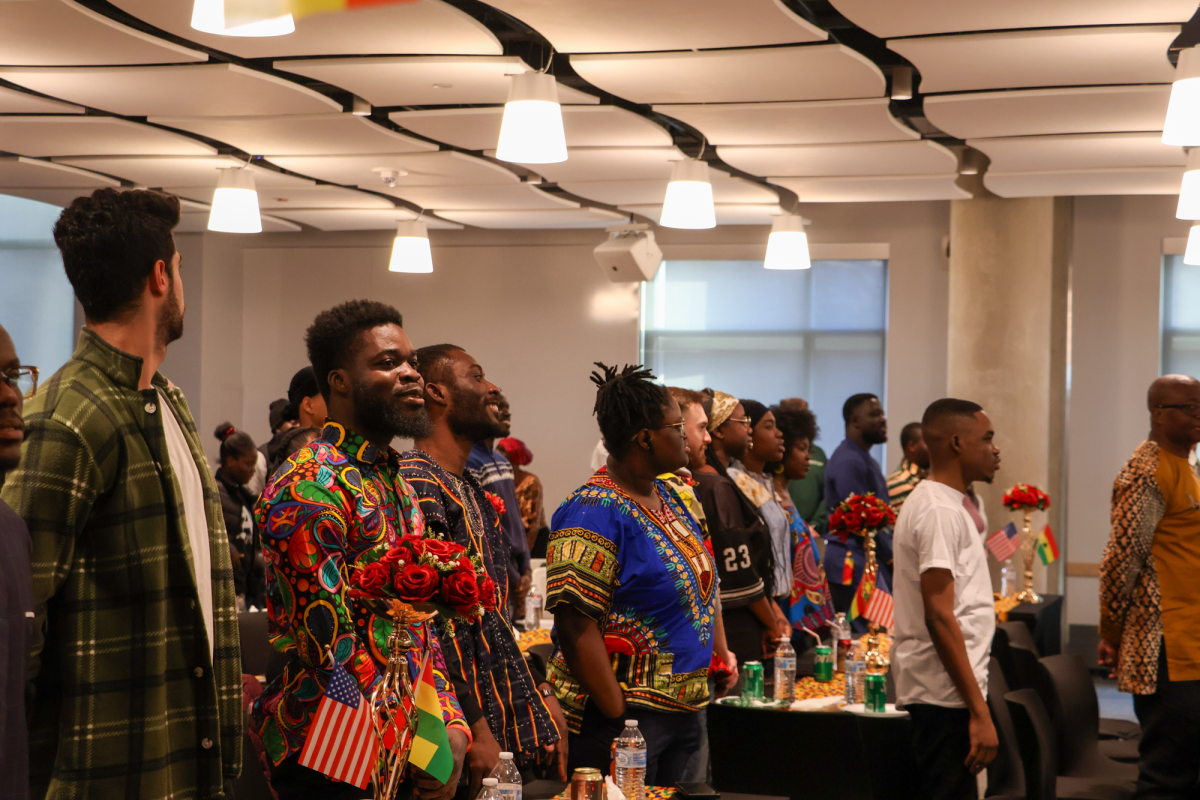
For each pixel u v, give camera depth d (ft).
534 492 20.04
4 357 5.23
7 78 16.90
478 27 14.65
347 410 7.30
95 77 16.71
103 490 6.07
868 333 31.86
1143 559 14.34
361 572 5.91
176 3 13.74
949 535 11.80
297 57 16.15
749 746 11.39
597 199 26.94
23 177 24.27
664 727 9.10
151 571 6.19
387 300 35.06
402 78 16.74
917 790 12.15
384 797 5.86
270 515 6.69
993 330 27.02
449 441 8.86
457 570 5.79
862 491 22.76
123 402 6.23
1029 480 26.84
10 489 5.82
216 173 24.07
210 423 34.37
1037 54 15.40
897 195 26.00
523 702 8.33
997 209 26.96
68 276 6.36
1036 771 11.89
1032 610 21.43
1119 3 13.50
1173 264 29.63
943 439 12.14
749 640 13.89
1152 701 14.37
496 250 34.30
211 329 34.42
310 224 31.81
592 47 15.51
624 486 9.46
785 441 17.78
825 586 18.06
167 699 6.26
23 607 5.17
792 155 21.70
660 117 20.49
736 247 32.48
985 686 12.01
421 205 28.35
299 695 6.77
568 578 8.90
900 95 17.95
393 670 5.90
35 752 5.92
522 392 34.09
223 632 6.78
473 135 20.29
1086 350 29.89
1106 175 23.27
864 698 12.91
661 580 9.12
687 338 33.12
